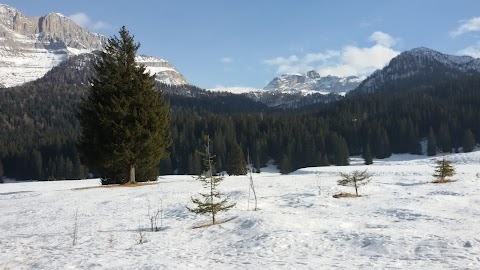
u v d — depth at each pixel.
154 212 18.39
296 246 10.16
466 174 30.42
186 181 33.62
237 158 75.50
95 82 32.97
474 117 123.56
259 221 13.57
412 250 8.86
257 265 8.40
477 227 11.53
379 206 16.56
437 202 16.83
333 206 17.30
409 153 120.25
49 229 15.57
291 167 99.62
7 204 23.78
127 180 34.94
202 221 15.59
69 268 8.88
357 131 128.00
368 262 8.16
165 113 34.19
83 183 43.50
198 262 9.02
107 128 31.55
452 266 7.39
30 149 121.75
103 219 17.12
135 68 33.41
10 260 10.25
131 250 10.96
